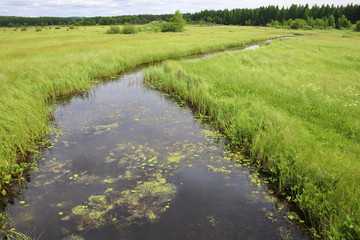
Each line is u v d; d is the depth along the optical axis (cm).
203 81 993
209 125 696
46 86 963
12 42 2578
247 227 324
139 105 879
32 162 495
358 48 2144
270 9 9962
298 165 406
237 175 452
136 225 326
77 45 2230
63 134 627
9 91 811
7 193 399
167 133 639
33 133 576
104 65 1395
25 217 344
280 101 752
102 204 369
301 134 517
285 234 313
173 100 944
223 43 2681
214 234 311
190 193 396
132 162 493
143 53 1844
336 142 490
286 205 371
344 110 639
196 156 521
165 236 306
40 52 1722
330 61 1421
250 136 558
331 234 296
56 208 362
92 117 753
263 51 1923
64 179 436
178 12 5319
